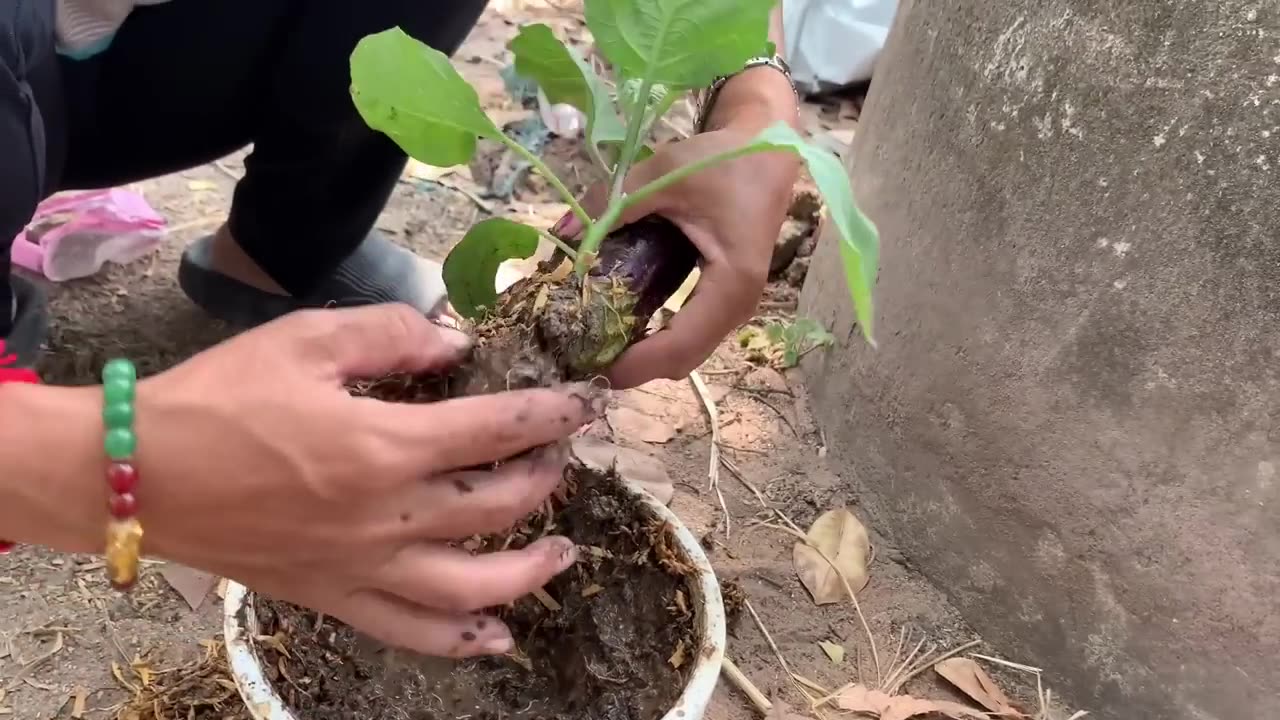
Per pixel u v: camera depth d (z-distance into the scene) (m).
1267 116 0.81
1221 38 0.82
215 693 0.99
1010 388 1.05
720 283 0.76
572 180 1.82
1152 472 0.96
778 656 1.11
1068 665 1.09
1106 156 0.91
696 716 0.70
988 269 1.05
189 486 0.54
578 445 1.27
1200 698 0.99
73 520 0.56
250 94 1.24
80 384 1.29
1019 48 0.98
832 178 0.51
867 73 2.18
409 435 0.55
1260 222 0.83
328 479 0.54
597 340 0.68
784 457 1.36
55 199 1.50
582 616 0.78
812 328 1.38
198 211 1.66
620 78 0.73
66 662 1.03
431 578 0.59
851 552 1.22
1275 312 0.84
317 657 0.74
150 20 1.08
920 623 1.18
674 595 0.79
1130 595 1.01
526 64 0.74
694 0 0.62
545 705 0.77
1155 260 0.90
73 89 1.09
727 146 0.75
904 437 1.21
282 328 0.58
